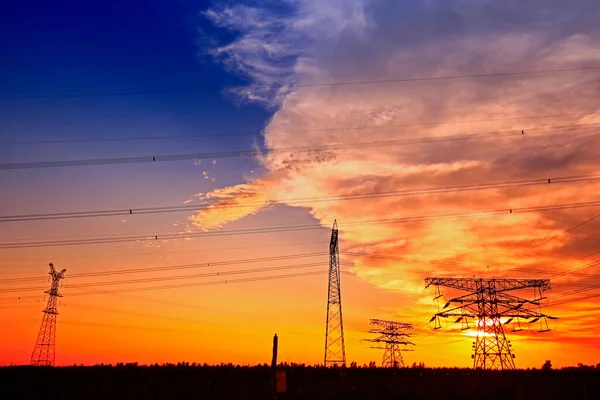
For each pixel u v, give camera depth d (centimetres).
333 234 8569
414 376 8556
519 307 7444
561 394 6072
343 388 6600
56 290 9506
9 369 7938
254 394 5941
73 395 5678
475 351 7456
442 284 7544
